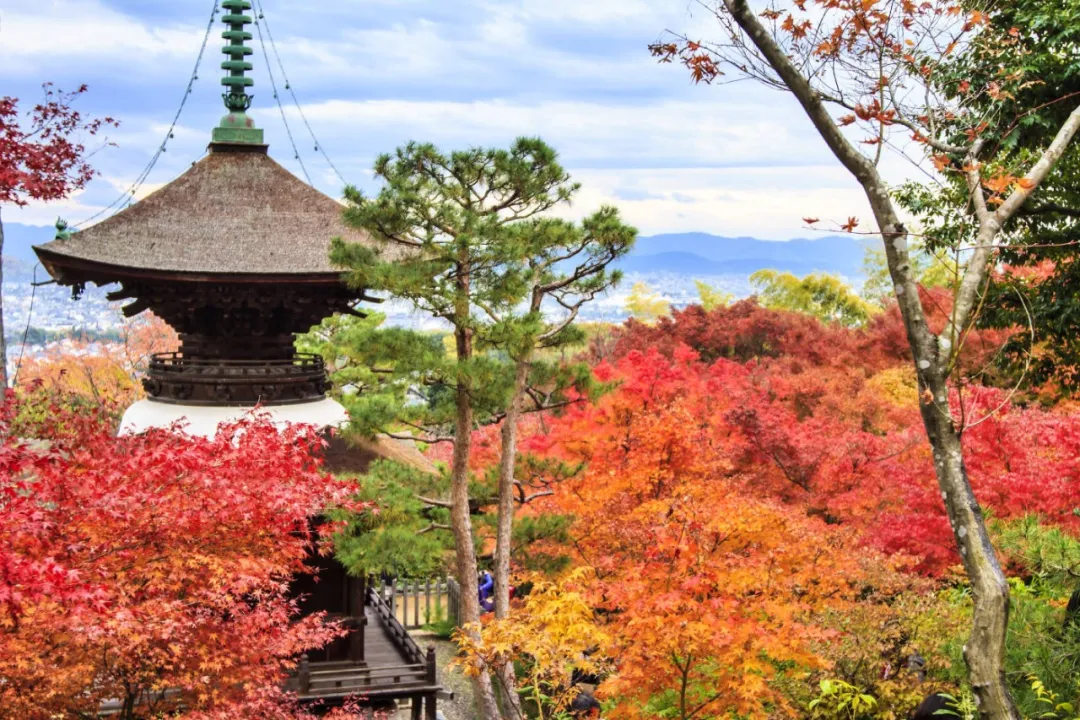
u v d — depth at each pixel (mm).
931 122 8258
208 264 16625
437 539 16766
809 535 13305
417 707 17141
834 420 25984
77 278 17219
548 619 11281
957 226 14688
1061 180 14781
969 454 16297
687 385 24266
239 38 18875
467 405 17047
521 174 16734
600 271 18297
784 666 13609
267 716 11023
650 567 11836
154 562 9789
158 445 10523
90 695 9930
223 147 18703
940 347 7602
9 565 7371
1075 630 11578
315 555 17031
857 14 7797
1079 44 14094
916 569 16938
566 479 18828
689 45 8336
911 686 13023
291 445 11648
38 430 10508
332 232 17859
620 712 11820
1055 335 15797
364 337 16328
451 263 16547
